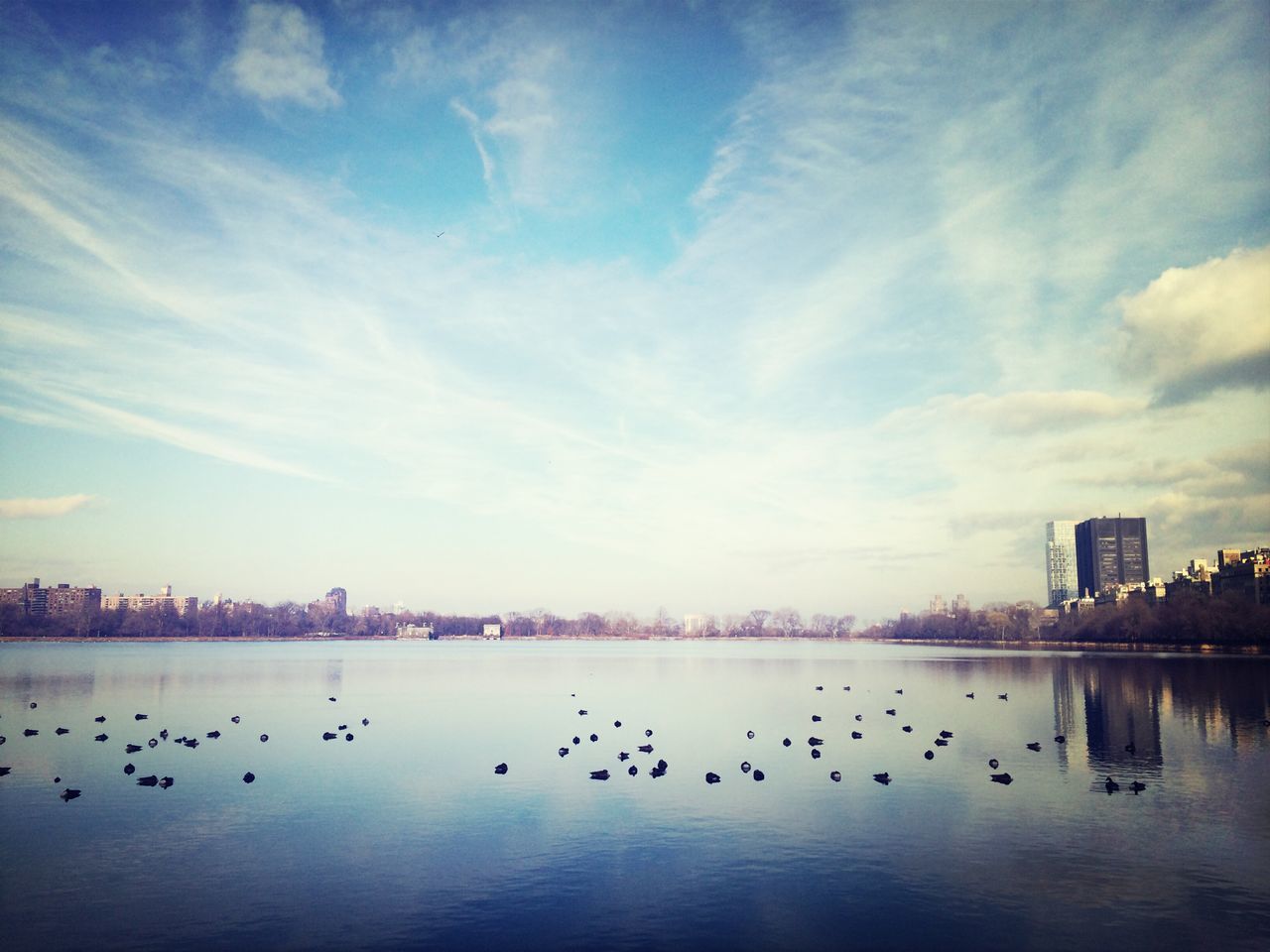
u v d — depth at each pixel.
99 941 34.94
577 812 55.03
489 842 48.56
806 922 37.06
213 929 36.16
